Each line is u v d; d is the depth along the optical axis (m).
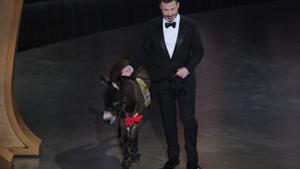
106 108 8.57
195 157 8.89
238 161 9.69
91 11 19.45
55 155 9.93
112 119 8.57
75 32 18.92
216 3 22.59
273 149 10.18
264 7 23.02
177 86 8.60
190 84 8.62
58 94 13.18
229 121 11.52
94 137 10.73
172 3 8.27
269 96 13.05
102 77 8.69
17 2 9.37
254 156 9.89
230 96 13.05
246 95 13.12
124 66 9.35
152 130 11.04
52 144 10.38
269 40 18.27
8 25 9.45
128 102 8.70
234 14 21.86
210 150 10.11
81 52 16.86
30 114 11.91
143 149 10.16
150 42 8.69
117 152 10.07
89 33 19.17
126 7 20.28
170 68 8.59
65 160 9.73
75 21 19.02
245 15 21.70
